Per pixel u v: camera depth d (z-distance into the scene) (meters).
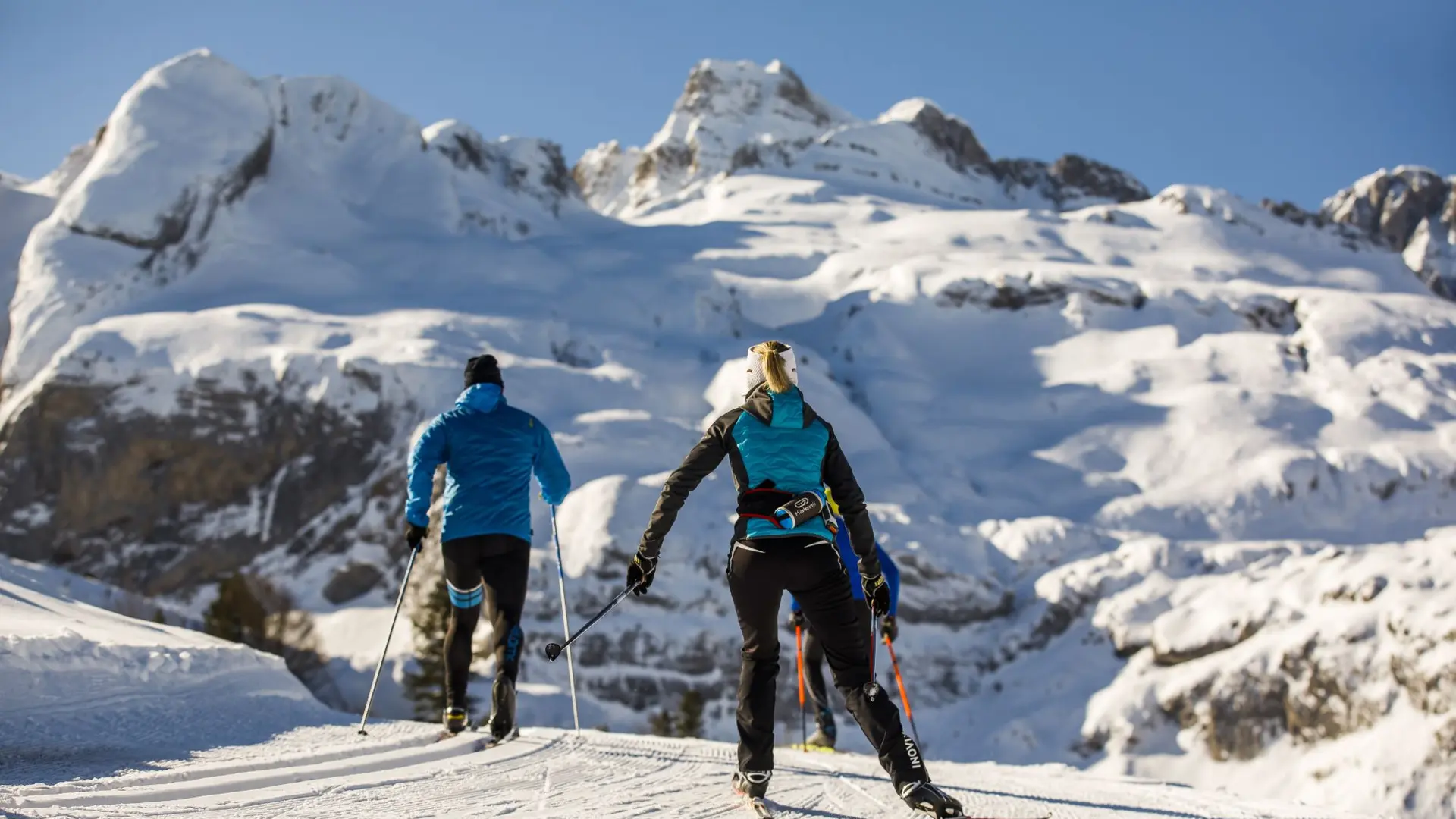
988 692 37.06
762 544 3.46
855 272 81.88
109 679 5.05
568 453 47.12
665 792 3.97
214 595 47.69
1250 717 29.59
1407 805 24.98
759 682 3.64
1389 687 27.28
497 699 5.18
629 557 38.62
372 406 50.94
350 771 4.16
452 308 64.44
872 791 4.37
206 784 3.49
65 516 50.00
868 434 56.56
